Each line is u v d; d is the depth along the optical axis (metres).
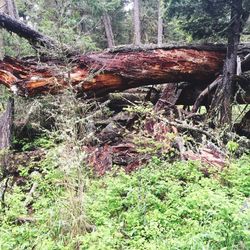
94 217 4.87
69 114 6.62
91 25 17.80
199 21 8.61
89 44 12.71
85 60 8.12
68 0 9.04
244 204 4.32
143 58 8.59
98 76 8.21
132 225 4.62
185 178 5.93
